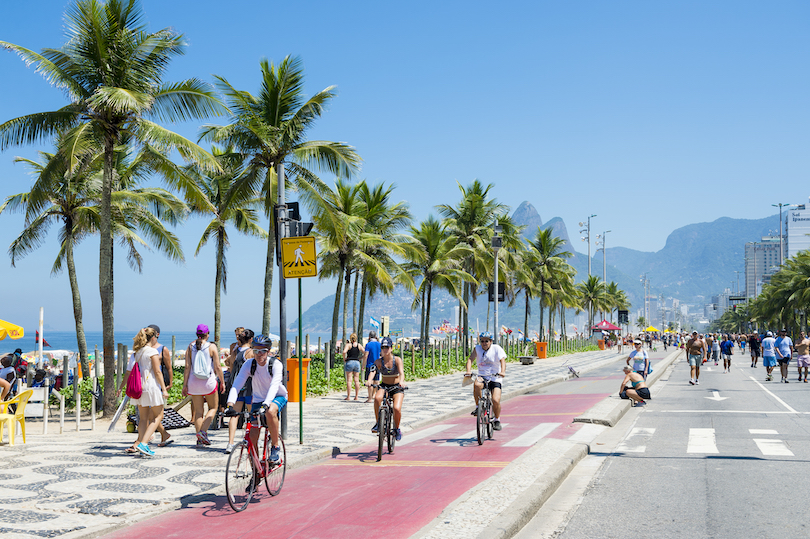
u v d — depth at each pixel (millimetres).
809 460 9359
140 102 15602
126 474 8328
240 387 7449
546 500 7051
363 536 5762
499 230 26219
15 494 7227
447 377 29469
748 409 16344
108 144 16656
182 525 6246
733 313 179750
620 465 9078
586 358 52250
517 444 11125
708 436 11820
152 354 9812
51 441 11367
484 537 5305
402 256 35188
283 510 6785
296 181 22312
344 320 35875
